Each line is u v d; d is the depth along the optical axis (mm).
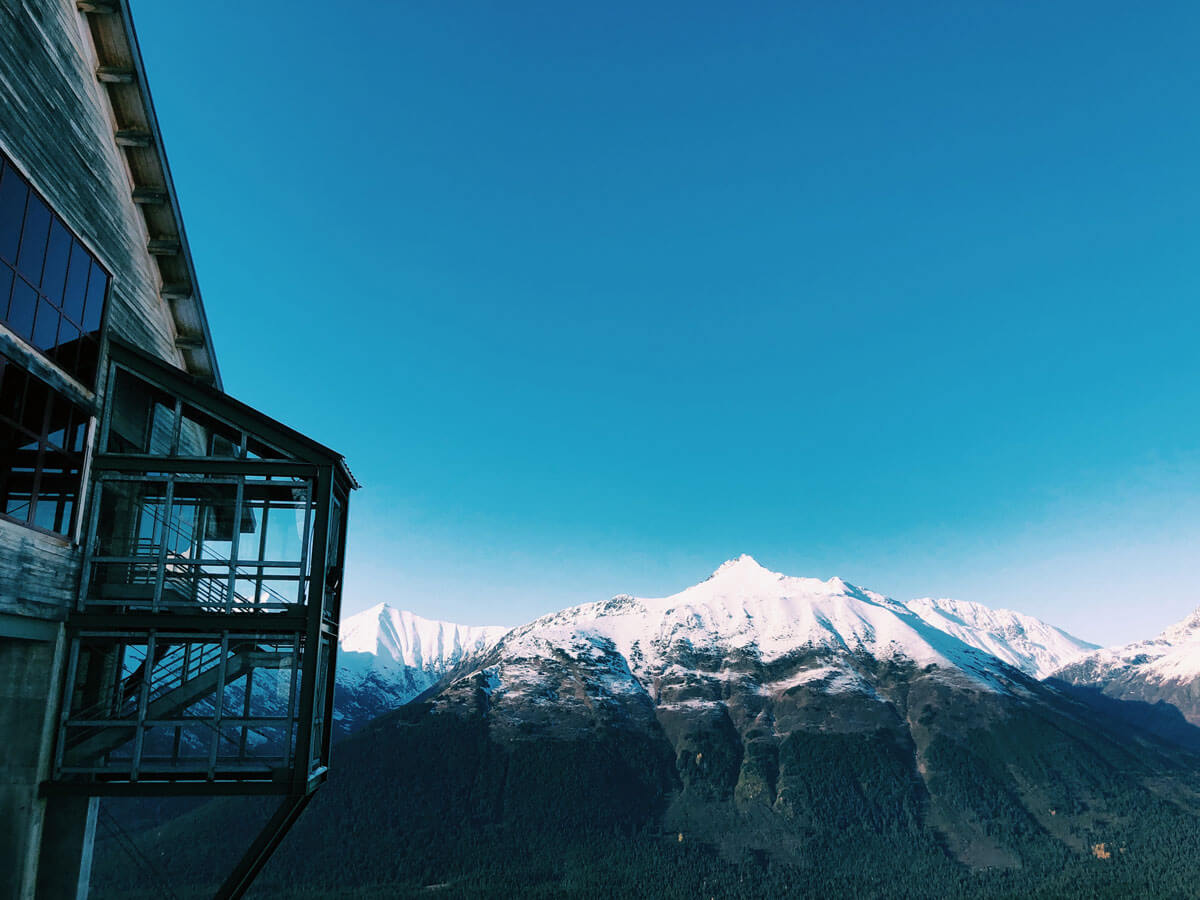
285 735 24656
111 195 27844
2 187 21844
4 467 21938
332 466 26938
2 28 21812
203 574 27156
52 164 24234
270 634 25359
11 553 22031
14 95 22328
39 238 23641
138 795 23719
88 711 24641
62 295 24812
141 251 30016
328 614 28109
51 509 24016
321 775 26031
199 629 25016
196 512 27688
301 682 24984
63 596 24281
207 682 25031
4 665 23500
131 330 29266
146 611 25000
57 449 24375
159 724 24172
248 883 23688
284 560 25844
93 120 26703
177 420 27094
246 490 27719
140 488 27203
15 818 22797
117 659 26328
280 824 24016
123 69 27172
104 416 26609
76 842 25000
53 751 23844
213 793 24062
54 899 24547
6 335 22062
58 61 24641
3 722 23219
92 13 26047
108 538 26531
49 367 24031
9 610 21906
